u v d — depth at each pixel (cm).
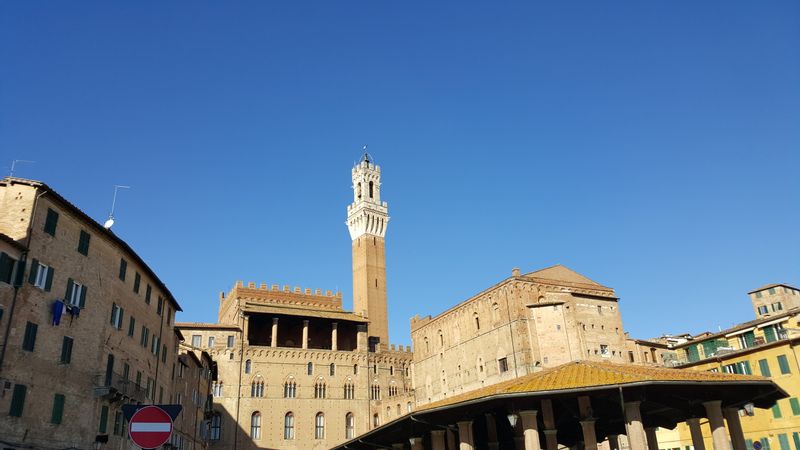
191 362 8088
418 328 11675
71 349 4588
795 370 6325
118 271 5366
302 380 11869
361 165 17212
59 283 4544
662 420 4544
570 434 4988
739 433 3881
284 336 12788
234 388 11238
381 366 12950
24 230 4291
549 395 3366
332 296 14075
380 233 16612
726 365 7012
